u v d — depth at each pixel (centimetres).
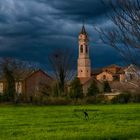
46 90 13262
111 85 17262
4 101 11981
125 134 3478
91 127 4328
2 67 13750
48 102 11388
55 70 13375
